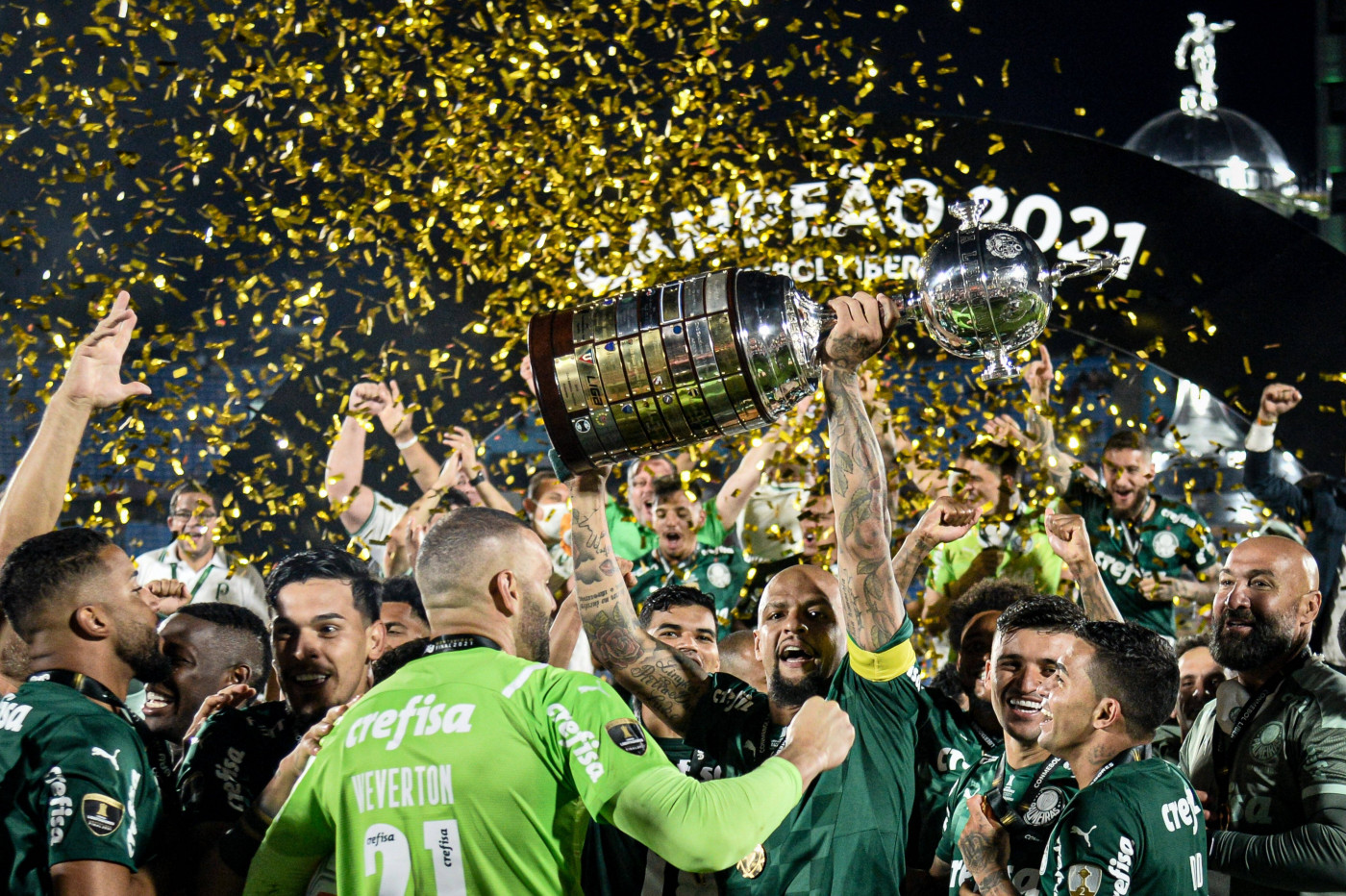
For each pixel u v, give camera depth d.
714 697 2.46
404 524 4.32
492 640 2.05
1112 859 2.08
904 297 2.10
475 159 4.28
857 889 2.22
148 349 4.09
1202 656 3.67
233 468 4.68
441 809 1.87
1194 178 4.88
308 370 4.68
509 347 4.29
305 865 1.97
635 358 1.94
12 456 5.04
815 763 1.96
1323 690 2.88
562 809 1.91
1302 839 2.73
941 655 4.93
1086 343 5.04
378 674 2.72
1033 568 4.89
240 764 2.52
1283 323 4.87
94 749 2.11
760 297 1.93
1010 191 4.91
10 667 2.59
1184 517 4.93
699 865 1.81
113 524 4.11
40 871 2.10
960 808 2.57
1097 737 2.29
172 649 2.94
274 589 2.79
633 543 5.27
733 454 5.11
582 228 4.29
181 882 2.29
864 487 2.17
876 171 4.84
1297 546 3.00
